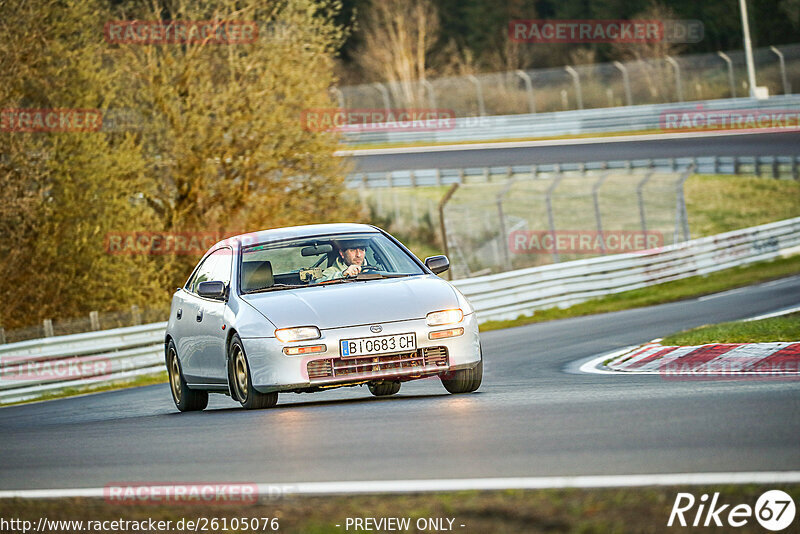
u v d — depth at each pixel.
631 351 28.73
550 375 25.16
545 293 55.97
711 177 103.31
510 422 14.84
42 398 39.72
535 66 184.25
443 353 18.94
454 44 180.50
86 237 61.25
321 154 67.25
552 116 120.62
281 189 68.12
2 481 13.71
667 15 177.12
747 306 43.91
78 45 62.97
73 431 19.45
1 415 30.70
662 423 13.84
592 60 179.00
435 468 11.80
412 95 151.25
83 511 11.07
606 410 15.48
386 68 167.25
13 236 60.19
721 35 174.75
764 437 12.37
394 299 19.17
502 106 137.88
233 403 25.17
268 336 18.64
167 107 65.19
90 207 62.19
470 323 19.28
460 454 12.56
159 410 25.00
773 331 27.25
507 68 179.62
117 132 65.06
